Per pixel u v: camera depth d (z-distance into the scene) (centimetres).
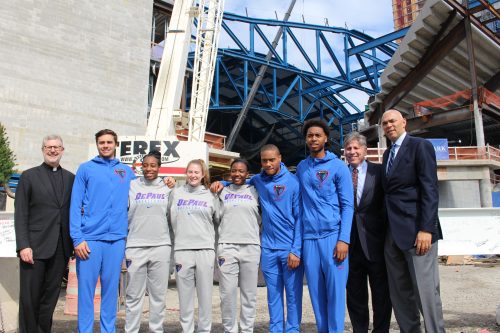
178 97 1609
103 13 2123
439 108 3052
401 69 2966
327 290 462
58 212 499
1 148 1220
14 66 1805
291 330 486
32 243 483
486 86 2978
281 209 495
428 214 430
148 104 2412
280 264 502
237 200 517
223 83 4972
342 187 470
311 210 475
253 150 5466
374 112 3450
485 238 591
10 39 1806
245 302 507
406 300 462
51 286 494
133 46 2214
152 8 2342
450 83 3023
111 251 494
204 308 500
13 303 605
